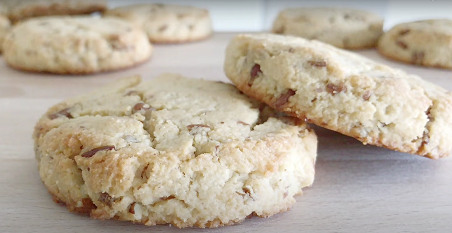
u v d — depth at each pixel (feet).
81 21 1.25
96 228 0.78
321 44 0.96
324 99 0.84
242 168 0.79
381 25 1.31
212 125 0.83
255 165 0.79
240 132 0.83
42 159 0.83
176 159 0.78
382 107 0.83
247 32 1.42
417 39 1.19
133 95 0.90
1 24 1.26
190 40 1.34
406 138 0.84
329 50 0.92
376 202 0.83
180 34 1.32
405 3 1.49
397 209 0.82
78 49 1.13
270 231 0.79
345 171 0.88
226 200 0.78
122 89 0.94
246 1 1.72
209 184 0.78
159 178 0.77
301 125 0.87
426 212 0.82
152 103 0.87
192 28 1.34
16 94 1.06
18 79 1.12
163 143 0.80
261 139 0.81
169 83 0.95
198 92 0.91
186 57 1.24
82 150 0.80
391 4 1.49
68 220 0.79
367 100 0.83
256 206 0.79
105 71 1.16
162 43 1.32
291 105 0.85
